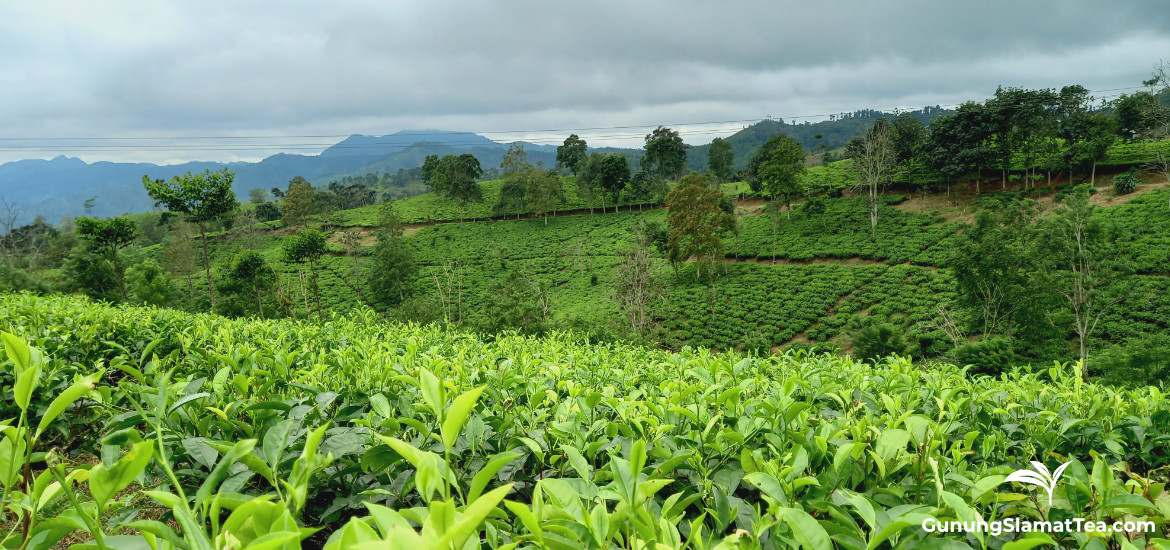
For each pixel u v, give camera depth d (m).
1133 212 44.34
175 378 3.75
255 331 6.30
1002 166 58.38
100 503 1.26
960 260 31.98
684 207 53.16
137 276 41.53
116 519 1.84
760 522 1.64
